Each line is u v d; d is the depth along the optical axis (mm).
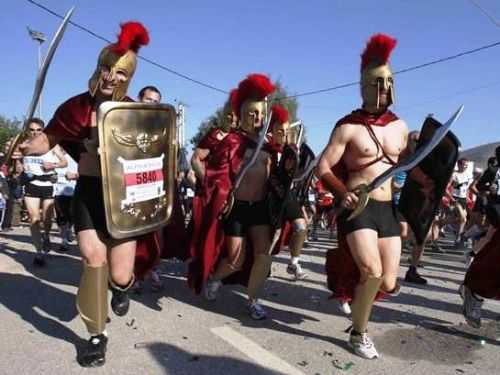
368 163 3777
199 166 5371
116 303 3750
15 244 8039
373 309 5074
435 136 3270
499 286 4281
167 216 3801
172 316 4598
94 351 3438
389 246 3791
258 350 3818
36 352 3625
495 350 4039
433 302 5492
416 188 3951
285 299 5375
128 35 3467
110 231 3389
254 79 4867
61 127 3535
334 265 4355
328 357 3738
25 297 4969
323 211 10992
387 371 3527
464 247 11000
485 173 6484
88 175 3555
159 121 3643
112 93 3480
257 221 4688
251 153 4777
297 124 6242
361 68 3873
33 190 6461
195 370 3420
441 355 3891
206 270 4797
